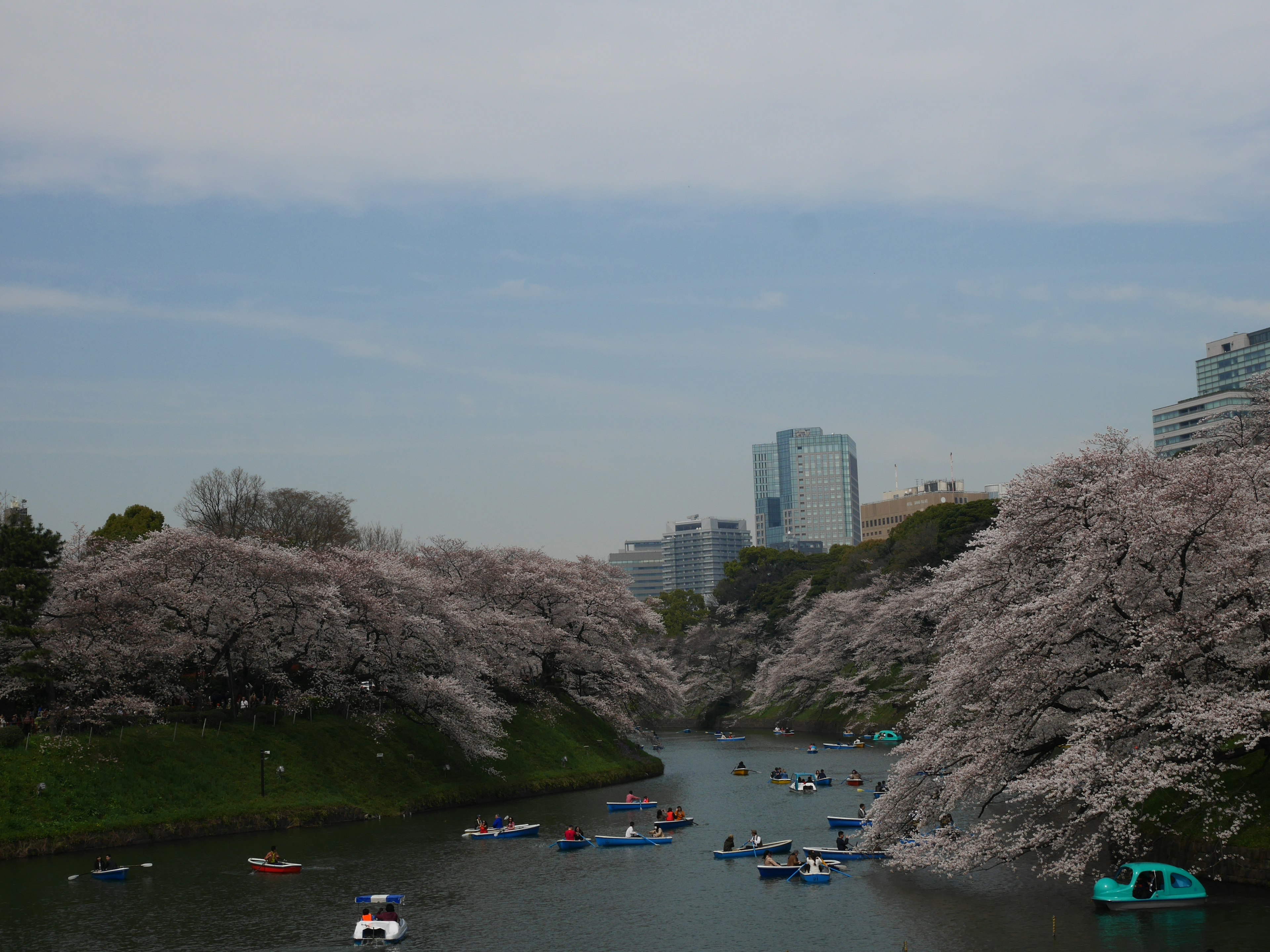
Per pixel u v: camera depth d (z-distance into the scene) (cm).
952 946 3259
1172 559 3459
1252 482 3797
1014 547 3844
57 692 5712
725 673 15525
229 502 10031
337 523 10925
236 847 5166
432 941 3588
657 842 5388
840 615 12294
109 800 5181
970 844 3572
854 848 4678
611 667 9025
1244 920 3225
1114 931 3247
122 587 5759
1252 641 3628
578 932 3678
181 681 6494
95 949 3491
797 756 10138
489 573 8625
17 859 4716
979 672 3712
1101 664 3650
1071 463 3891
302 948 3516
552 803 6944
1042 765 3569
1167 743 3497
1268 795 3638
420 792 6494
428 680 6638
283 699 6719
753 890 4262
